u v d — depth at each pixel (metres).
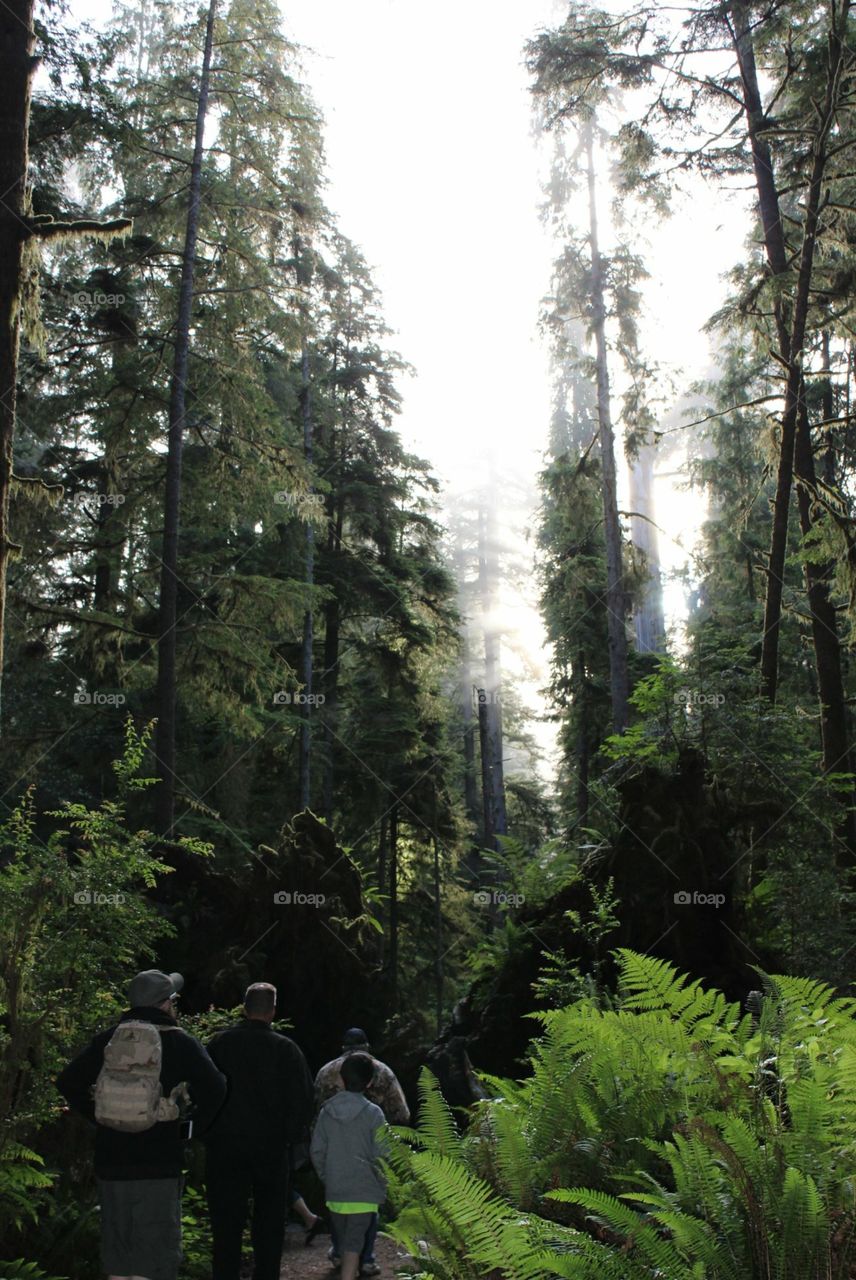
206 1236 8.32
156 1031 5.79
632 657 32.59
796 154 20.75
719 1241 4.07
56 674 21.41
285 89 19.66
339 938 14.19
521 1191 5.18
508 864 14.45
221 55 19.62
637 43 20.55
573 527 29.98
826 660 19.38
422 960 32.41
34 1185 6.75
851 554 17.56
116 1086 5.58
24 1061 6.77
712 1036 5.93
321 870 14.64
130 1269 5.52
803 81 19.34
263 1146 6.71
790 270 20.28
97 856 7.78
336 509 29.95
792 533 27.72
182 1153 5.79
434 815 30.31
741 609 28.53
